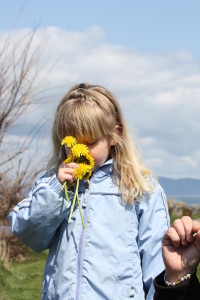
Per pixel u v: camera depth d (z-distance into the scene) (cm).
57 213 337
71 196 345
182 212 1742
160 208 350
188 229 233
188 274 239
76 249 337
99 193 349
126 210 344
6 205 1299
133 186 346
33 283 1010
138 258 339
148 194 349
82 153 332
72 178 337
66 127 345
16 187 1290
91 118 341
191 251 238
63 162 345
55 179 338
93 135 343
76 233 341
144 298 334
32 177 1291
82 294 327
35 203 338
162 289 238
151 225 344
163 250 241
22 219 344
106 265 331
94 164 349
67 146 338
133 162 355
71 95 360
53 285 340
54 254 347
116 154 357
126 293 328
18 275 1048
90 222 341
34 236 344
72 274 333
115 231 339
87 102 349
